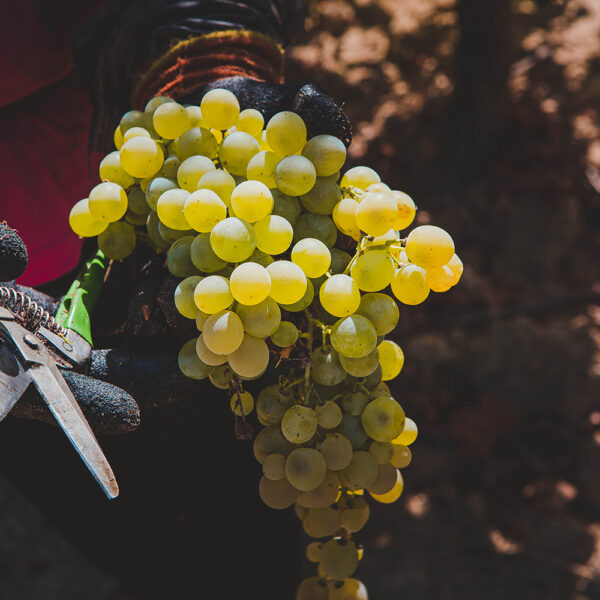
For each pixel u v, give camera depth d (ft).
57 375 1.64
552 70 6.91
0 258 1.67
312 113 1.81
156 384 1.77
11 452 2.26
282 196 1.71
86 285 1.87
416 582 4.74
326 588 1.88
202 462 2.17
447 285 1.68
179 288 1.65
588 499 5.24
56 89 2.47
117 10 2.18
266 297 1.62
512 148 6.63
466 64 6.56
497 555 4.91
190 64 2.10
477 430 5.56
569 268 6.33
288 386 1.72
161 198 1.69
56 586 4.64
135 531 2.29
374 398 1.73
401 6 7.45
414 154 6.72
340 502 1.81
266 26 2.20
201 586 2.29
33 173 2.48
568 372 5.63
